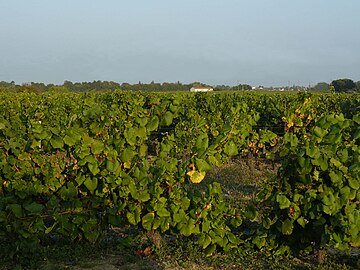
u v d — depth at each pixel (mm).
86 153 5465
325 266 5316
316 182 5195
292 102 14258
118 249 5848
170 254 5699
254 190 9016
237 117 6387
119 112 6910
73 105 15891
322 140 5188
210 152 5617
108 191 5625
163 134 12039
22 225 5383
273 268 5289
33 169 5668
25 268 5410
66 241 5852
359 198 5004
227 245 5531
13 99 18422
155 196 5387
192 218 5418
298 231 5469
